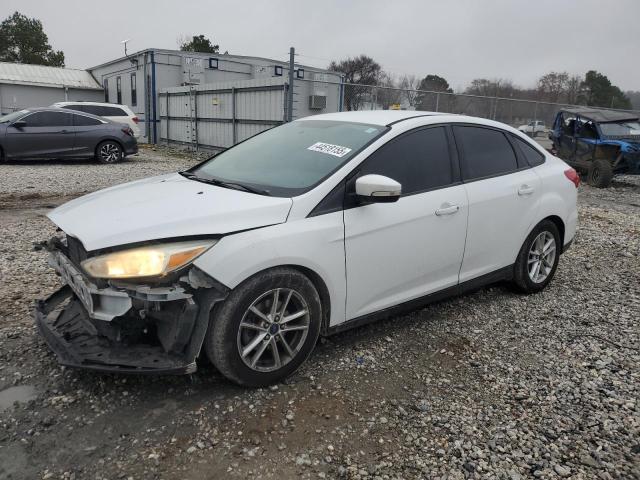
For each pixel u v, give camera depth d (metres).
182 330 2.78
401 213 3.57
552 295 4.94
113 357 2.83
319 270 3.17
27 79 32.28
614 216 9.40
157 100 24.59
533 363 3.61
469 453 2.65
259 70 26.98
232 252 2.82
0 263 5.27
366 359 3.56
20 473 2.39
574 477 2.51
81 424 2.74
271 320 3.04
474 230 4.09
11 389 3.02
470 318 4.32
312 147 3.76
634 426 2.92
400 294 3.74
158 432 2.71
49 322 3.21
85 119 14.54
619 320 4.38
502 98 20.03
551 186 4.77
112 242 2.74
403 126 3.79
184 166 14.86
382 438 2.74
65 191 9.87
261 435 2.72
